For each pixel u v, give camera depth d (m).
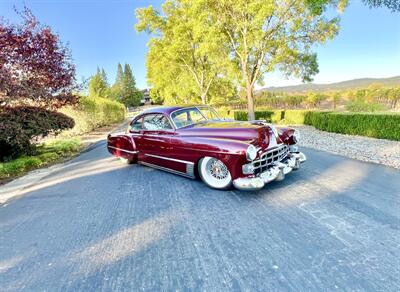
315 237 2.78
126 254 2.70
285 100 26.78
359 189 4.04
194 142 4.43
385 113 8.78
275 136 4.39
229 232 2.99
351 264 2.31
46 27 8.88
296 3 11.47
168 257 2.59
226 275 2.27
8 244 3.09
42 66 8.56
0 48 7.45
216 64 17.81
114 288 2.20
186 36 18.78
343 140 8.45
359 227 2.93
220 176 4.28
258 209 3.54
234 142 3.97
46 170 7.12
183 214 3.55
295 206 3.55
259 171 4.04
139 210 3.80
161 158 5.26
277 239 2.78
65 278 2.39
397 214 3.19
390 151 6.43
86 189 4.99
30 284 2.34
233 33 13.82
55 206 4.21
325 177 4.71
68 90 9.78
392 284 2.05
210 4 12.34
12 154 8.21
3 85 7.15
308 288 2.05
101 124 21.38
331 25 12.04
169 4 19.23
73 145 10.40
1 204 4.53
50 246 2.97
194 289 2.12
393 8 6.79
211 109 5.98
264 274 2.24
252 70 14.18
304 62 14.13
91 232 3.24
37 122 8.48
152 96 47.34
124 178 5.54
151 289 2.15
